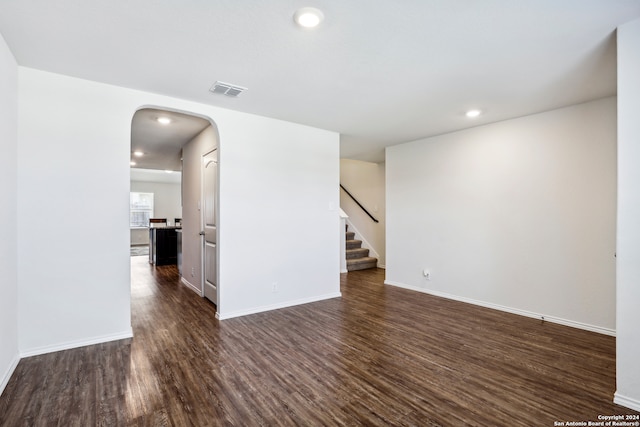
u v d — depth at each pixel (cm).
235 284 352
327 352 261
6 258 213
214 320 339
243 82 272
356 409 185
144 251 1034
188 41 207
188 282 514
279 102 321
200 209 452
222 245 343
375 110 345
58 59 232
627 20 184
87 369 229
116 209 280
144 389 205
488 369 233
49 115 253
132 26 190
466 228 414
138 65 241
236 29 193
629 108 186
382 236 670
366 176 709
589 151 314
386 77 261
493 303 387
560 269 333
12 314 225
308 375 224
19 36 201
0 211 202
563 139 331
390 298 433
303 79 266
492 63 237
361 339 289
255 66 242
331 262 437
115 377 219
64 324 259
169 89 288
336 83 274
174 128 431
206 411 183
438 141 447
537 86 279
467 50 218
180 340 284
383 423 173
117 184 280
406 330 312
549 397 197
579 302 321
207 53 222
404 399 196
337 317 351
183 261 550
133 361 242
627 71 186
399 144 501
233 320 339
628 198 187
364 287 498
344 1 166
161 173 1116
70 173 261
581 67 243
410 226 485
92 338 271
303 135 405
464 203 417
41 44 211
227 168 345
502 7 171
